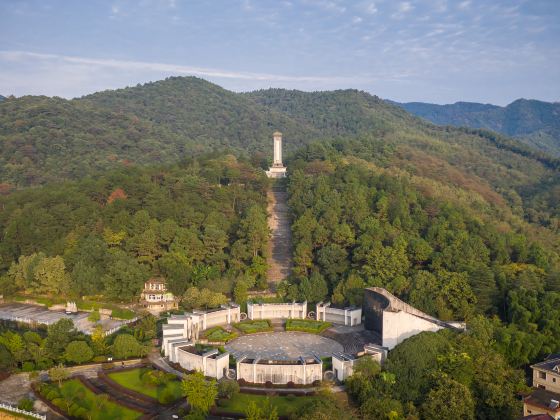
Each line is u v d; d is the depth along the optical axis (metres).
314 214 187.38
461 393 92.88
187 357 112.25
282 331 139.62
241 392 102.25
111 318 151.38
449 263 150.00
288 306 149.62
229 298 159.62
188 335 131.12
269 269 177.88
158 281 162.38
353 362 106.25
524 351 113.44
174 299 160.25
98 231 184.75
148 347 122.19
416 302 135.12
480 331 113.31
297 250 166.62
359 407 96.44
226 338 129.62
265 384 106.00
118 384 104.62
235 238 185.75
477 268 139.25
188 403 96.38
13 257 183.00
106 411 94.88
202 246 171.88
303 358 109.94
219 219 186.12
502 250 159.75
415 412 92.62
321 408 85.75
